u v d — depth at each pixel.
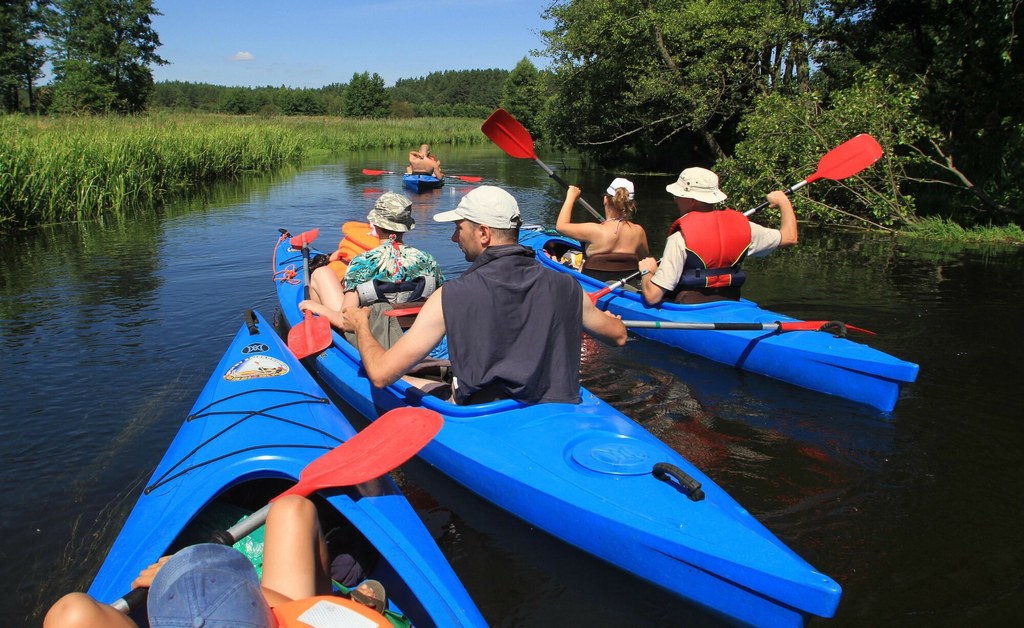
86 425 3.41
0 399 3.68
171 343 4.56
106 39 37.59
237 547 2.42
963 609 2.13
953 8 9.86
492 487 2.66
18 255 7.23
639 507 2.30
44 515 2.67
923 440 3.25
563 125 20.30
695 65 14.64
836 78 14.99
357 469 2.26
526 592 2.30
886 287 5.94
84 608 1.25
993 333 4.68
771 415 3.57
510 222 2.67
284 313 4.88
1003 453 3.12
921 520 2.60
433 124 38.12
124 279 6.23
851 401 3.73
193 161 14.16
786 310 5.25
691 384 4.02
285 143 20.19
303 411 2.94
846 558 2.38
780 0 13.88
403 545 2.13
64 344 4.53
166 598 1.20
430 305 2.68
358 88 64.12
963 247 7.88
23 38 35.78
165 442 3.24
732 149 17.53
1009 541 2.47
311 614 1.38
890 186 9.36
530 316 2.72
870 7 13.00
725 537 2.12
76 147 10.06
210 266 6.75
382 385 2.74
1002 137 9.50
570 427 2.70
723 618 2.12
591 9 16.31
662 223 9.69
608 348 4.66
